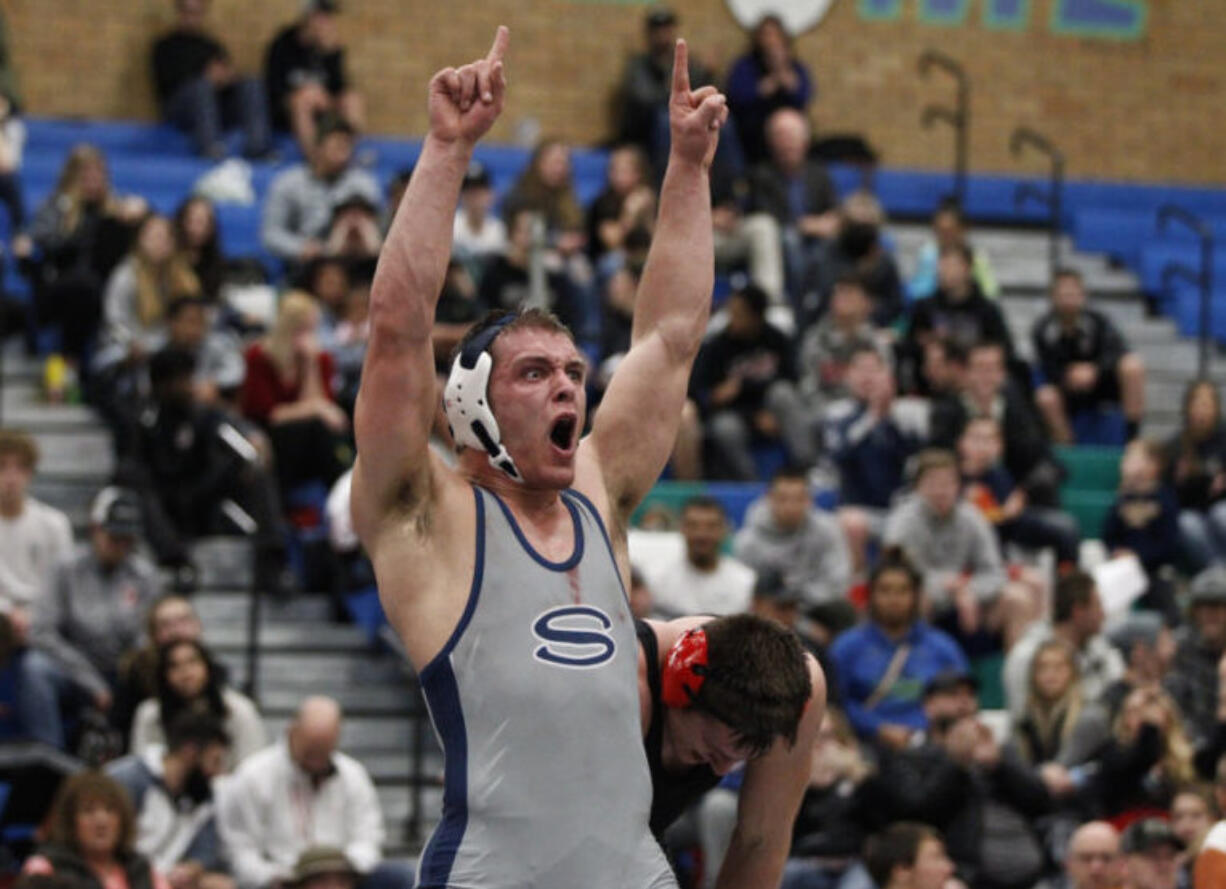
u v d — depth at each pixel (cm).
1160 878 1460
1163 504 2172
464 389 678
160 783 1545
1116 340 2491
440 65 2888
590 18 2934
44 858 1375
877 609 1781
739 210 2619
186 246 2230
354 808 1570
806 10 3011
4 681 1658
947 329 2373
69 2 2764
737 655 694
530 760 647
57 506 2023
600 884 645
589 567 674
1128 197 3020
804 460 2188
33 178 2566
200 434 1972
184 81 2708
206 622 1909
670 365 734
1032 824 1581
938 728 1576
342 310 2191
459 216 2470
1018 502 2112
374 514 670
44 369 2227
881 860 1418
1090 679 1806
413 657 661
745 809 744
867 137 3053
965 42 3081
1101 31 3128
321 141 2464
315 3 2714
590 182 2769
